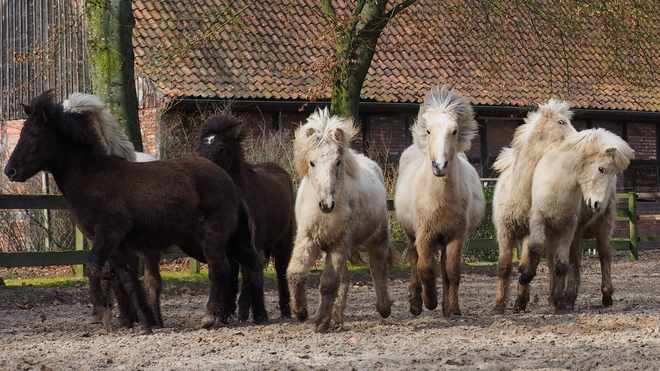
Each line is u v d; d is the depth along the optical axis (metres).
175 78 20.45
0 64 25.55
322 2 18.53
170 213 9.03
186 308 11.66
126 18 14.46
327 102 21.81
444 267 10.34
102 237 8.77
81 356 7.52
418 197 9.92
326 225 8.76
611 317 9.97
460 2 19.52
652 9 18.92
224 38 22.39
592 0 18.22
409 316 10.60
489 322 9.75
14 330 9.41
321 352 7.66
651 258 21.73
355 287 14.59
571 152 10.19
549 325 9.35
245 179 10.22
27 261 12.83
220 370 6.76
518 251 19.31
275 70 22.14
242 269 10.16
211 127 10.11
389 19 17.59
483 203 11.64
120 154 10.08
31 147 8.81
